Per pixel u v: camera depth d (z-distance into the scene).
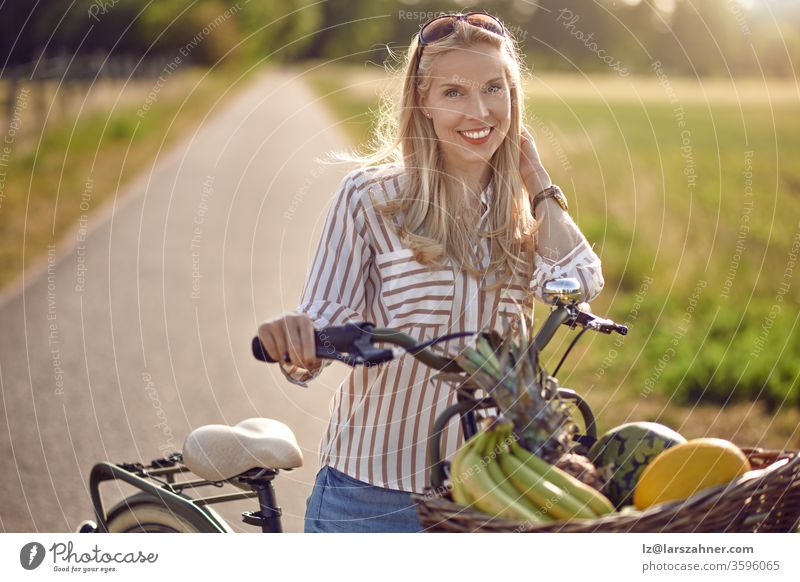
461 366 1.50
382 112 2.15
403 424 1.85
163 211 10.51
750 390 4.50
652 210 9.22
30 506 3.46
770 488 1.45
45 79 16.98
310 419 4.41
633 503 1.52
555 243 1.95
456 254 1.87
